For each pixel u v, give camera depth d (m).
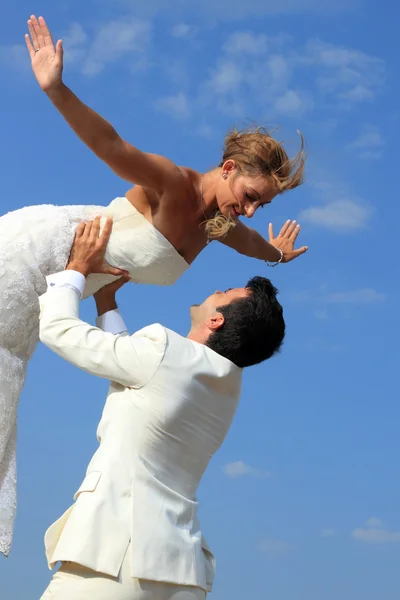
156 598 2.83
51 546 2.90
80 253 3.76
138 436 2.93
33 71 3.50
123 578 2.77
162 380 2.96
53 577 2.85
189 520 3.03
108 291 3.91
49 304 3.16
